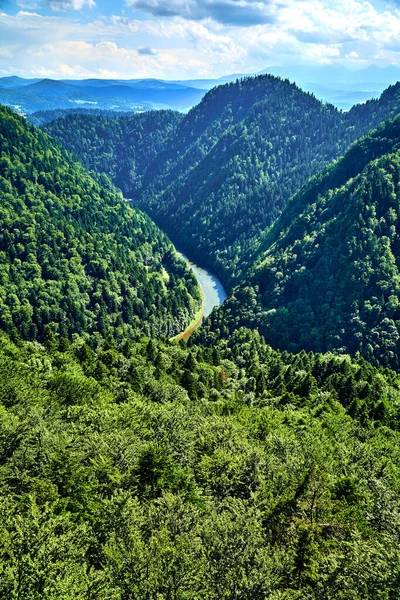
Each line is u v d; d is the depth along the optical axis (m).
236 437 65.69
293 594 36.44
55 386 94.19
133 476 49.94
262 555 36.56
